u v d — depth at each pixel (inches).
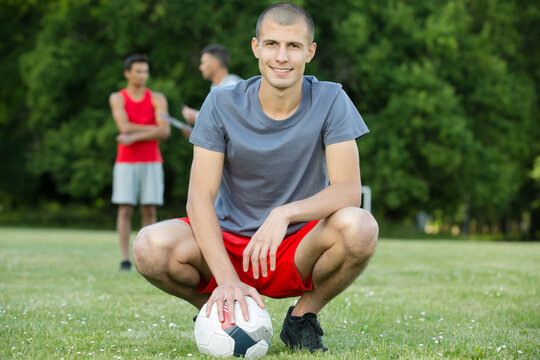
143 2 713.6
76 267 218.8
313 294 96.5
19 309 127.8
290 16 89.0
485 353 93.0
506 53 871.7
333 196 91.6
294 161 95.2
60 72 700.0
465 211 904.9
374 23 765.3
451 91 719.7
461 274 211.0
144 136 221.6
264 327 86.7
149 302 142.4
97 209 849.5
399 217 889.5
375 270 221.9
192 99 734.5
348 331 111.5
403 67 722.2
